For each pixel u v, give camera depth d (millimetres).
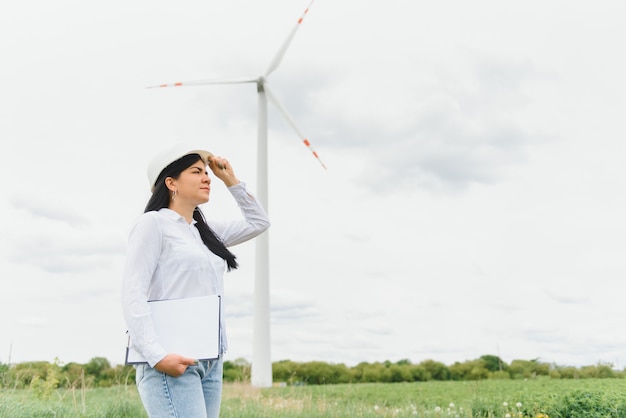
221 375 3240
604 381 11367
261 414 8578
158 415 2936
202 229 3529
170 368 2873
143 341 2891
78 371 9758
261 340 21141
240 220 3947
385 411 9500
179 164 3365
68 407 7562
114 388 11172
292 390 13758
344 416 8750
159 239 3139
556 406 7980
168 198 3395
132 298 2957
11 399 7355
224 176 3857
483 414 8914
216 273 3258
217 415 3193
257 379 20781
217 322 3070
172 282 3131
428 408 9625
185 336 3014
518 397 9281
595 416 7516
